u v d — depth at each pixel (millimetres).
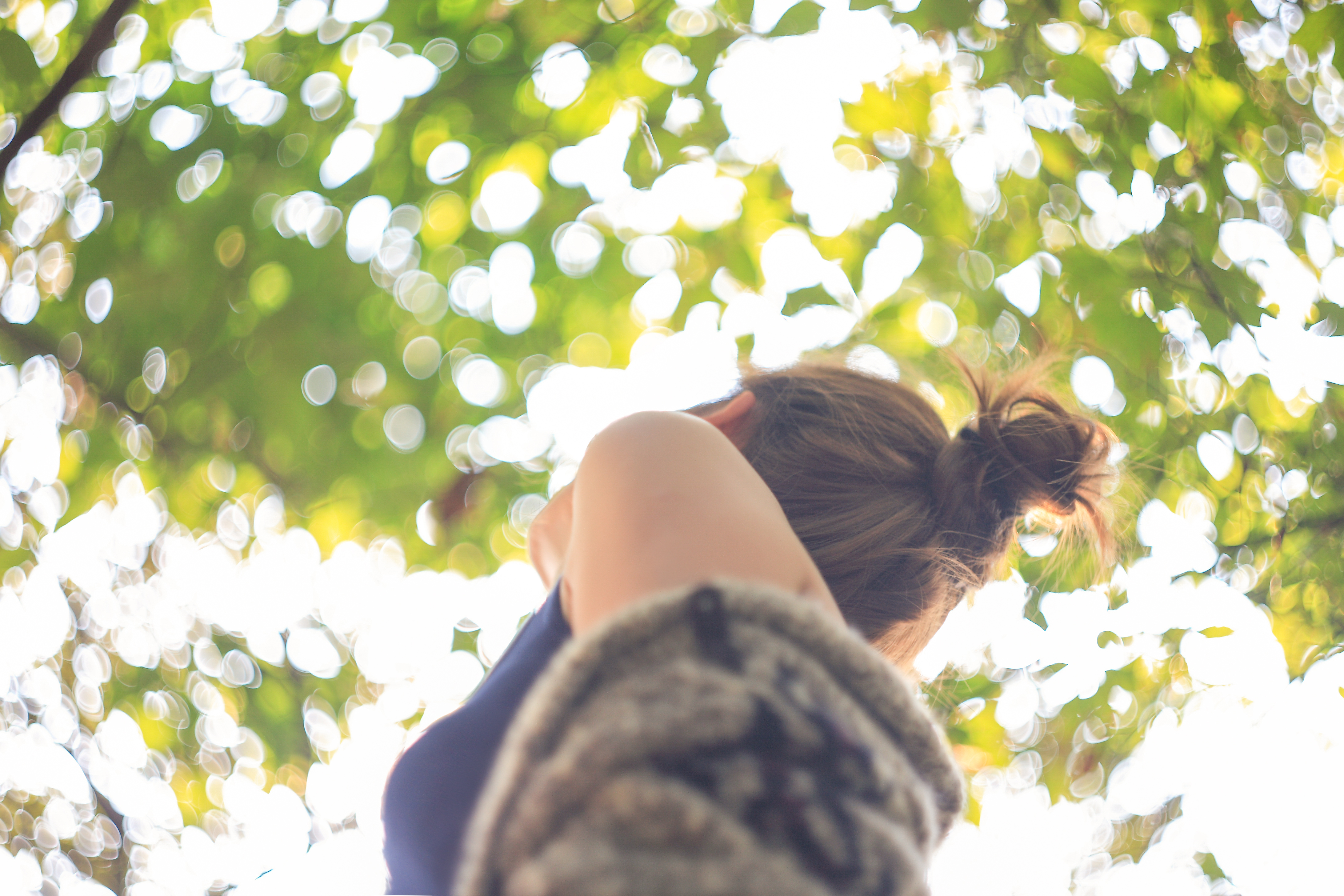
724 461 703
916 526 1125
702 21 2650
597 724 436
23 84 2422
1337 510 2869
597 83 2713
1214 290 2539
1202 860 3076
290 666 3182
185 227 2529
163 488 2953
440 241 2818
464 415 2943
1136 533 2650
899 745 513
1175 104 2539
